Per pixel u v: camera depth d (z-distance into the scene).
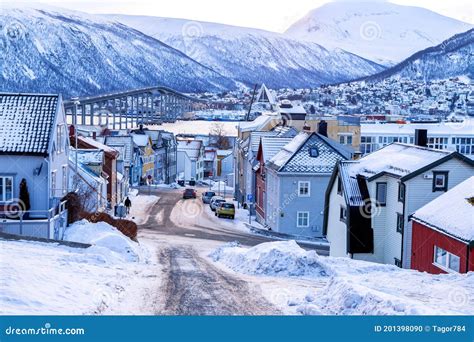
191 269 23.05
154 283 18.44
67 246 25.98
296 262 22.45
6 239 25.91
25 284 14.40
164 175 107.38
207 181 118.38
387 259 33.88
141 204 65.19
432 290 17.61
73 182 40.03
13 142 32.59
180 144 124.38
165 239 40.38
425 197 31.70
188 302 15.63
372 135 69.38
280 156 50.22
